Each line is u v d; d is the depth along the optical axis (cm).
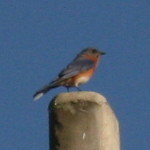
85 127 1088
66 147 1084
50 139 1116
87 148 1077
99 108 1098
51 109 1117
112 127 1101
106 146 1079
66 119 1095
